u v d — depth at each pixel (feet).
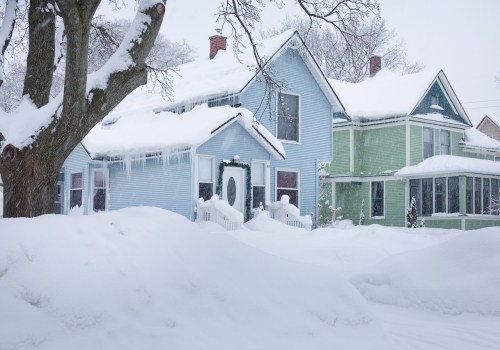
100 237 16.48
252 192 63.10
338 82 108.06
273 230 55.01
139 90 83.87
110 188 65.72
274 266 18.98
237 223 53.52
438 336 20.25
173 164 58.95
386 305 26.40
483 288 24.39
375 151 97.25
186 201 57.21
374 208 97.19
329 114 74.64
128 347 13.35
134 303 14.66
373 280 28.30
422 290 25.84
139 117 71.36
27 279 14.05
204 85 69.36
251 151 62.64
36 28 24.45
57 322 13.37
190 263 17.15
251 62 67.97
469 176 87.30
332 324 17.31
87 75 22.61
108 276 15.08
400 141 93.45
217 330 14.97
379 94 101.14
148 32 22.75
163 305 15.03
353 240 44.73
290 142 69.51
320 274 19.54
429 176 89.45
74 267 14.89
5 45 25.61
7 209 21.98
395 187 94.02
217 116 59.67
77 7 20.44
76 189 67.31
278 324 16.14
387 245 44.01
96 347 13.10
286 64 70.03
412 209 86.63
